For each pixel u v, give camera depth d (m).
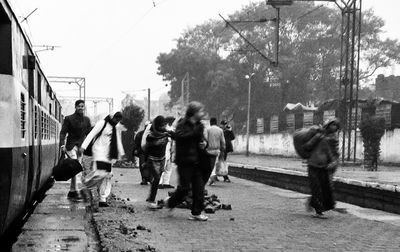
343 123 27.73
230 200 12.43
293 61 56.59
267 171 19.39
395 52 57.69
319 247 6.95
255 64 58.88
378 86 57.09
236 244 7.02
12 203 5.96
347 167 25.39
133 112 25.03
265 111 57.53
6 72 6.01
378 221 9.45
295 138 9.91
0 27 6.06
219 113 62.22
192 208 9.05
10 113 5.88
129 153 25.08
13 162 5.82
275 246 6.95
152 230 7.91
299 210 10.73
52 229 7.20
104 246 6.36
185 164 9.01
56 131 17.28
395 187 11.66
